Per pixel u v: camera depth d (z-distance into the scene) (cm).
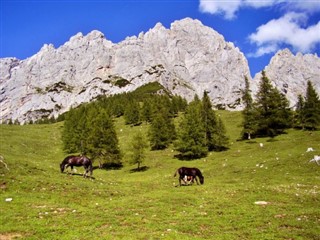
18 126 13625
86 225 2044
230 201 2686
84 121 9162
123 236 1786
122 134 11331
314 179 3897
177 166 6725
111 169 7238
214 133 8181
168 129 9231
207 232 1881
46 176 3544
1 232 1905
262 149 6981
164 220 2152
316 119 8388
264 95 9075
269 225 1988
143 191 3462
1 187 2942
